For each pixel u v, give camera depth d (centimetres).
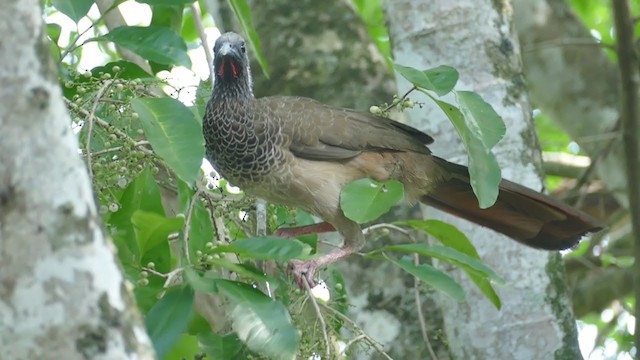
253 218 1016
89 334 561
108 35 912
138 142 891
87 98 897
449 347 1212
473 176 853
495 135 841
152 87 991
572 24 1767
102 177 870
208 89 1095
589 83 1747
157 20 1060
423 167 1141
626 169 1435
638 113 1444
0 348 550
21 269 556
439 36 1212
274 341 735
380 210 879
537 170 1212
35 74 571
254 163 1079
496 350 1172
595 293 1748
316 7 1603
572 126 1764
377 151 1119
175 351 916
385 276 1401
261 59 1082
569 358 1182
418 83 847
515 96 1216
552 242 1143
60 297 559
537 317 1179
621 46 1462
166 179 1054
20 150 563
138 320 586
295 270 952
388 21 1255
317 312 819
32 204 562
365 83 1556
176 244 1033
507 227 1152
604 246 1920
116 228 848
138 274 803
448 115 864
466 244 938
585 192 1658
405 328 1385
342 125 1103
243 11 1059
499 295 1180
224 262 770
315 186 1085
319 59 1566
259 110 1083
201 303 1123
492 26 1222
